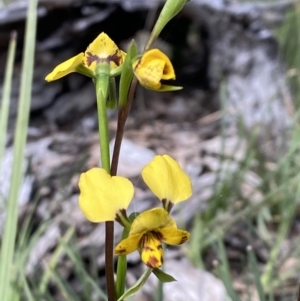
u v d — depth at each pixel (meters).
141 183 0.25
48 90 0.33
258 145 0.26
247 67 0.34
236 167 0.26
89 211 0.07
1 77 0.31
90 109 0.33
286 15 0.36
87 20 0.32
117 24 0.33
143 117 0.34
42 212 0.23
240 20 0.33
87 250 0.21
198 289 0.19
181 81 0.38
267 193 0.23
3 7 0.33
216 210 0.22
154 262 0.07
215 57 0.35
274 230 0.24
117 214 0.07
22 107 0.12
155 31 0.07
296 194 0.22
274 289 0.20
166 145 0.30
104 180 0.07
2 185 0.23
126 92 0.07
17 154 0.12
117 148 0.08
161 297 0.14
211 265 0.22
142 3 0.32
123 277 0.08
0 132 0.14
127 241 0.07
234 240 0.23
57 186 0.24
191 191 0.08
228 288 0.14
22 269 0.15
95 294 0.19
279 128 0.31
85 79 0.33
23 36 0.31
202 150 0.29
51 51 0.32
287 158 0.24
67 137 0.31
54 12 0.31
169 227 0.07
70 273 0.20
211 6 0.33
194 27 0.36
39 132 0.32
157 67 0.07
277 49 0.34
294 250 0.20
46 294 0.16
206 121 0.32
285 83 0.31
